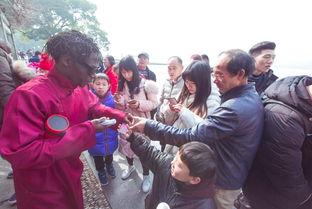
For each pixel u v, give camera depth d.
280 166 1.00
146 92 2.08
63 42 0.85
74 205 1.14
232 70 1.02
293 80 1.01
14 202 1.84
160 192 1.09
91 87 2.11
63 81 0.93
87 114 1.18
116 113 1.30
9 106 0.82
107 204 1.96
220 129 0.99
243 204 1.37
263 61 1.90
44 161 0.81
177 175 0.91
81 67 0.88
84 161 2.69
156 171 1.15
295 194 1.04
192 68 1.48
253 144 1.03
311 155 1.06
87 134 0.93
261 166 1.14
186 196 0.94
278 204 1.12
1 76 1.35
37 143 0.81
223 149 1.08
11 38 10.70
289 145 0.95
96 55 0.92
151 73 4.05
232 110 0.97
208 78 1.49
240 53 1.02
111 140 2.14
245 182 1.29
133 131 1.23
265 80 2.04
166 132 1.12
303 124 0.93
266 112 1.05
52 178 1.01
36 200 1.00
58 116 0.90
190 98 1.68
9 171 2.32
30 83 0.89
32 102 0.82
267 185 1.14
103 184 2.21
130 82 2.06
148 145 1.23
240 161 1.07
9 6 8.56
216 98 1.59
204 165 0.86
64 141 0.85
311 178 1.10
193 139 1.05
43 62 2.36
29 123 0.81
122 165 2.67
